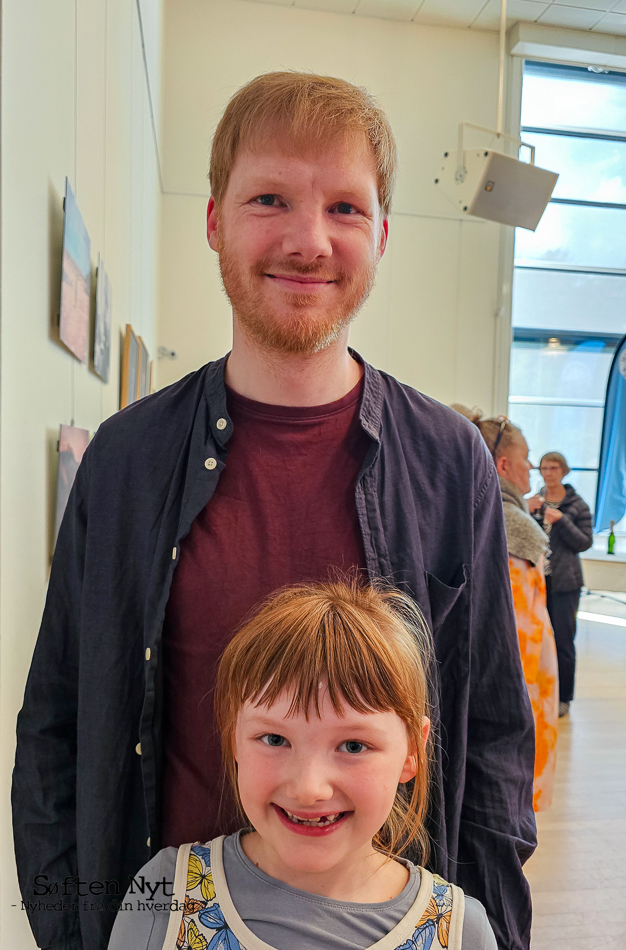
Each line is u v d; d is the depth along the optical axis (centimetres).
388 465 97
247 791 75
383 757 74
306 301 81
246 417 94
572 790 327
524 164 392
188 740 92
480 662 104
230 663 81
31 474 109
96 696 94
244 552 92
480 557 103
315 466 94
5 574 94
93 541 95
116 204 244
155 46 475
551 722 288
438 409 104
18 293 98
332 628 76
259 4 648
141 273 380
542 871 261
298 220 79
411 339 706
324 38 665
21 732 98
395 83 686
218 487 93
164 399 99
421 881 83
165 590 91
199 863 83
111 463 96
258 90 81
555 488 443
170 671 92
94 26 178
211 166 88
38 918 97
